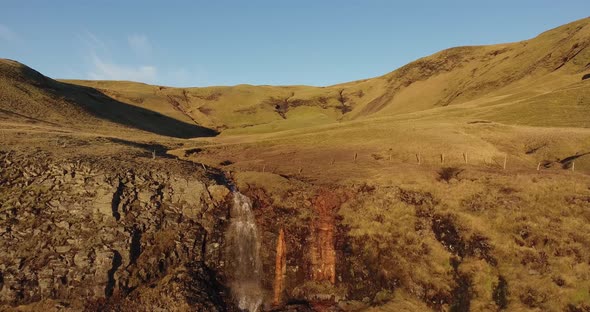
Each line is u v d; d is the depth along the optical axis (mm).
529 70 124875
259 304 28953
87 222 30234
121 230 30031
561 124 62781
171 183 35750
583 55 109000
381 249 30000
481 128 58688
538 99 77562
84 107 97688
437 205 33188
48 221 30016
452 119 75000
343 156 48094
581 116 63562
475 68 165750
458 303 26312
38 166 34812
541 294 24984
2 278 26609
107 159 38531
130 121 107000
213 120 176625
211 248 31797
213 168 45062
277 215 33594
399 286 28094
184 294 27500
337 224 32500
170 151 55094
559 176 36031
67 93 105562
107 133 72938
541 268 26484
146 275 28875
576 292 24625
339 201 34625
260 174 39312
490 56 174875
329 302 28375
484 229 30141
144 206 32719
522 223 29812
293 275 30281
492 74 143000
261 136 79875
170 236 31312
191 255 30812
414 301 27125
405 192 35219
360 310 27141
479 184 35625
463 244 29609
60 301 26469
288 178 39062
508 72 136125
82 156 38000
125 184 34219
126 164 37875
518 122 68062
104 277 27500
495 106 81938
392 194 34656
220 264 31234
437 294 27031
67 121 78375
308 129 79562
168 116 146375
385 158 46812
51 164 35094
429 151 46844
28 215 30188
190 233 31906
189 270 29531
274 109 199375
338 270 29766
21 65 102625
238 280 30578
